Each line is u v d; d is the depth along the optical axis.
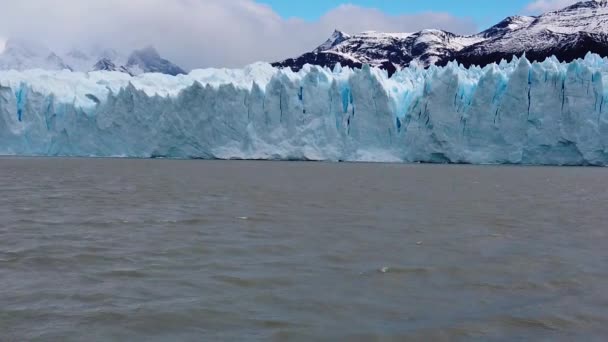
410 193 32.12
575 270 12.67
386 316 9.47
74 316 9.32
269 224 19.27
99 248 14.73
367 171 55.84
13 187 33.88
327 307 9.91
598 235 17.64
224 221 19.88
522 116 66.50
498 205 26.34
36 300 10.13
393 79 81.31
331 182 40.28
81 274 11.98
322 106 73.50
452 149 68.50
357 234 17.39
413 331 8.75
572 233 18.03
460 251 14.86
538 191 34.31
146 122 78.00
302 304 10.05
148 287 11.04
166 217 20.78
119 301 10.12
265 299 10.33
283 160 75.81
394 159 71.06
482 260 13.72
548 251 14.92
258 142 73.94
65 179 41.38
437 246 15.53
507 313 9.59
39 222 19.30
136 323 9.03
